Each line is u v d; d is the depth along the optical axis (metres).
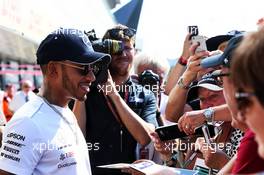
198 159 2.28
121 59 2.68
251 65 0.95
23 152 1.83
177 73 3.05
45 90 2.00
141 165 1.96
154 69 3.35
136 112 2.75
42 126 1.88
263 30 0.97
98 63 2.36
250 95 0.97
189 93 2.46
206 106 2.28
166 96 3.15
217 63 1.42
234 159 1.59
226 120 2.02
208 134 2.06
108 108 2.61
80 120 2.60
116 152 2.62
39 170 1.87
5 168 1.83
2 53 6.02
